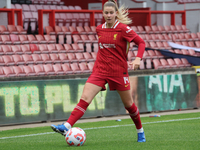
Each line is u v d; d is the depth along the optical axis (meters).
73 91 33.97
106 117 35.62
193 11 77.12
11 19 53.94
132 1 78.88
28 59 46.28
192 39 67.38
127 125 27.27
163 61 54.88
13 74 40.81
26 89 31.53
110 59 15.41
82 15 77.19
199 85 40.53
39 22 55.06
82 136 15.74
